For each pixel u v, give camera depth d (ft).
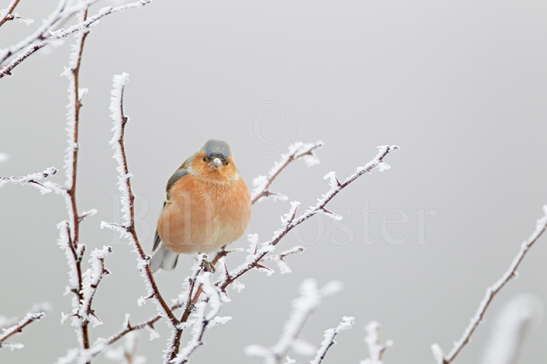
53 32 14.30
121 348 15.21
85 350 15.02
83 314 15.79
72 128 15.84
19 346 15.25
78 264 15.98
